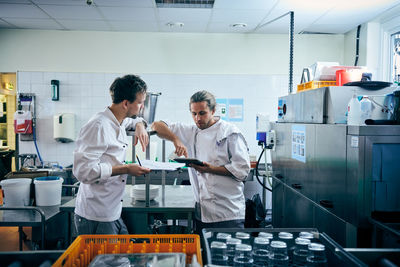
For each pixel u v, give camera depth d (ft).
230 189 6.36
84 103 15.39
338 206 5.70
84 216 5.50
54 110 15.34
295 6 11.75
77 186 9.42
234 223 6.32
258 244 3.50
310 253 3.46
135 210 6.93
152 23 13.96
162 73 15.52
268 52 15.70
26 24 14.29
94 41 15.29
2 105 20.22
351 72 7.18
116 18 13.26
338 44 15.81
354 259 2.87
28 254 3.49
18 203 8.25
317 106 6.96
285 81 15.76
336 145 5.80
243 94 15.74
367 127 5.00
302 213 7.56
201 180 6.42
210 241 3.58
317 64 7.83
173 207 6.95
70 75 15.30
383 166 5.09
